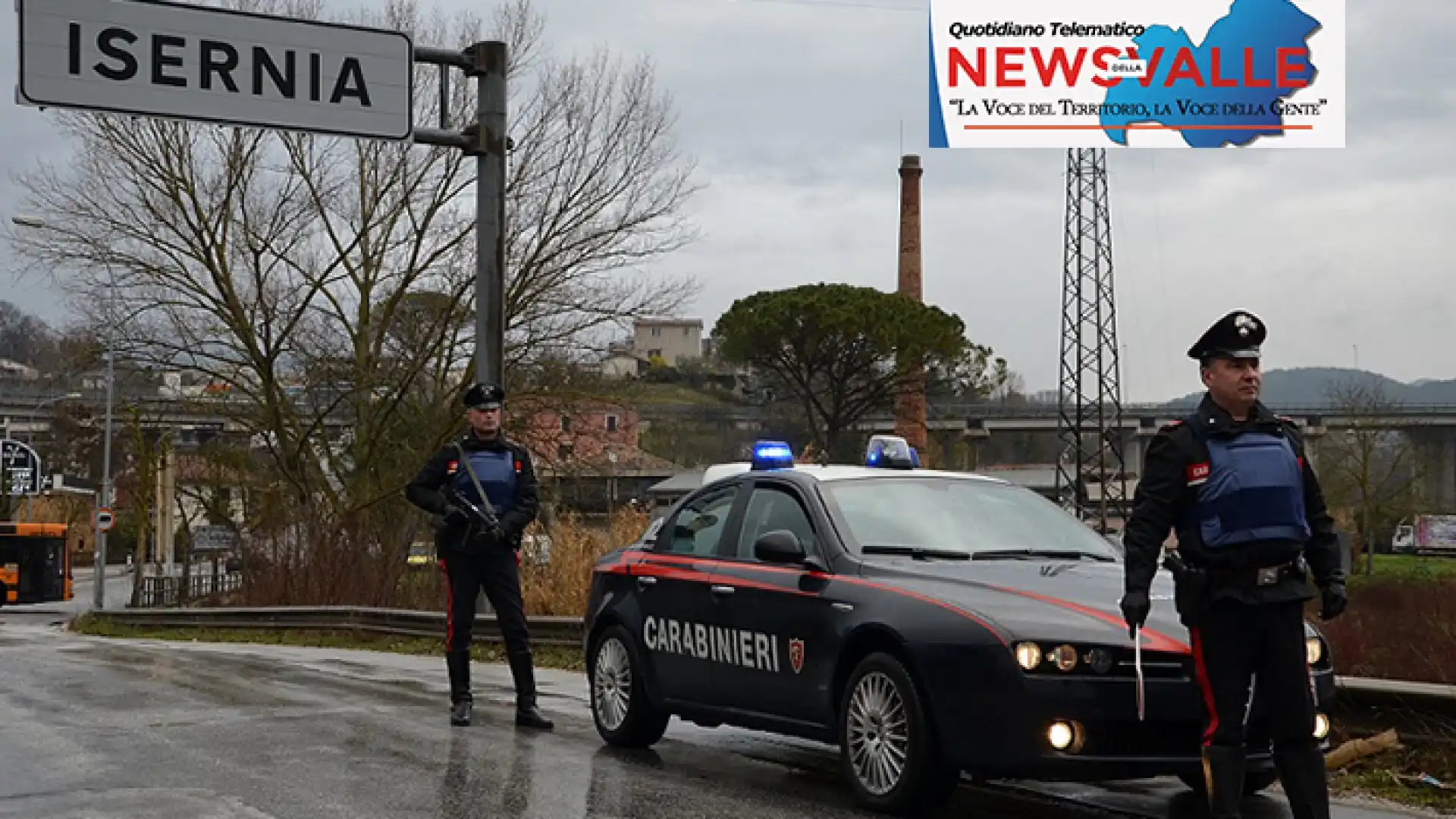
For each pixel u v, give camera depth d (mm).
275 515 31188
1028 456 93062
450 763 7621
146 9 12234
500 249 13930
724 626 7531
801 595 7043
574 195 31250
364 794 6742
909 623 6328
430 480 9203
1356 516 67875
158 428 40375
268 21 12641
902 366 56281
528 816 6316
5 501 75000
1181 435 5320
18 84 11867
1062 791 7078
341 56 12891
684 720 8062
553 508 22312
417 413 32000
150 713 9406
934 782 6246
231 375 31719
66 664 13234
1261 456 5223
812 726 6961
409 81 13156
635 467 53562
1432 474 80938
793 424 59500
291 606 24750
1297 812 5262
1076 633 5938
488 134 13789
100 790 6781
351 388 31219
